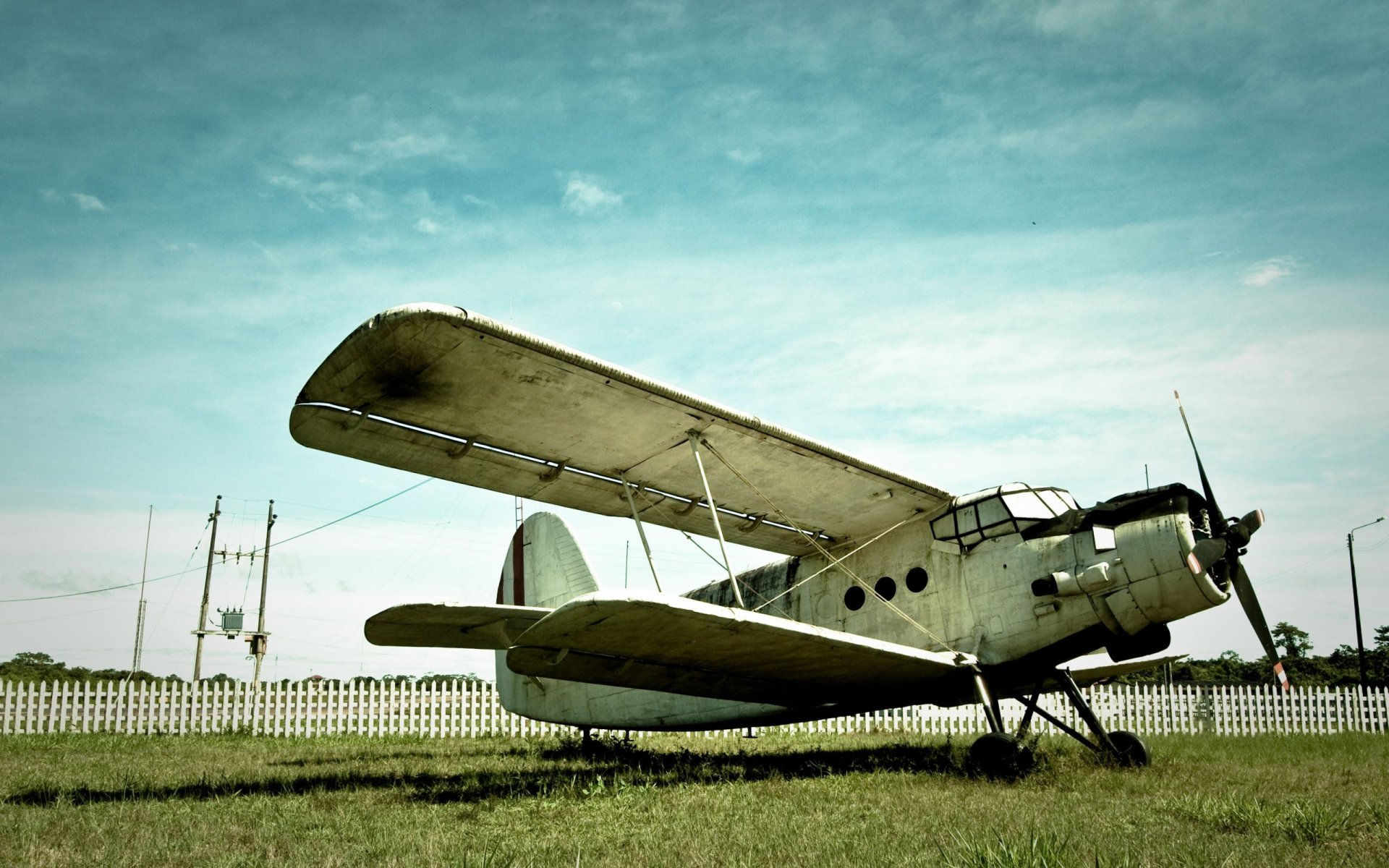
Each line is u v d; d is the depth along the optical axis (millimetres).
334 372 7160
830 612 10875
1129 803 6098
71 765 9211
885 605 10289
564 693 12711
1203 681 32094
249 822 5469
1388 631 33062
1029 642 9016
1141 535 8562
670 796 6551
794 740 14266
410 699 16953
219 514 29484
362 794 6766
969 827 5016
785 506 10242
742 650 8070
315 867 4199
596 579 12102
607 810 5906
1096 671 11500
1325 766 9258
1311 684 30531
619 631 7336
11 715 15352
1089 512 8945
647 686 8906
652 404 8141
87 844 4762
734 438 8844
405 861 4242
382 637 8789
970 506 9727
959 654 9070
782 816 5555
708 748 12297
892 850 4402
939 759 9781
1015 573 9219
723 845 4621
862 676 9141
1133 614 8523
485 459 8812
